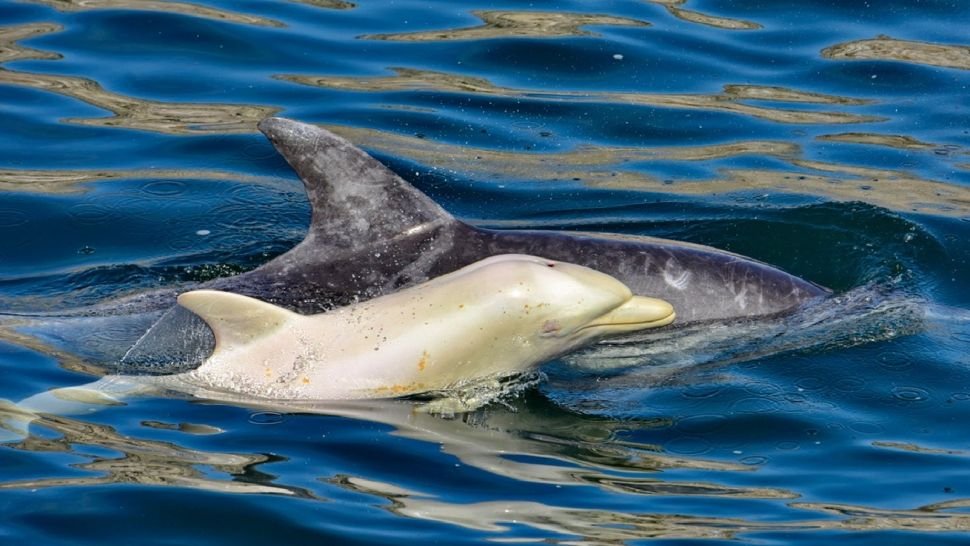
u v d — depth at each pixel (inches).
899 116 2206.0
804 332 1594.5
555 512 1186.6
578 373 1515.7
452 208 1924.2
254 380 1387.8
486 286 1412.4
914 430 1378.0
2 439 1284.4
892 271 1754.4
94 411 1350.9
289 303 1530.5
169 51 2332.7
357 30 2432.3
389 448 1294.3
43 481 1210.0
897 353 1539.1
